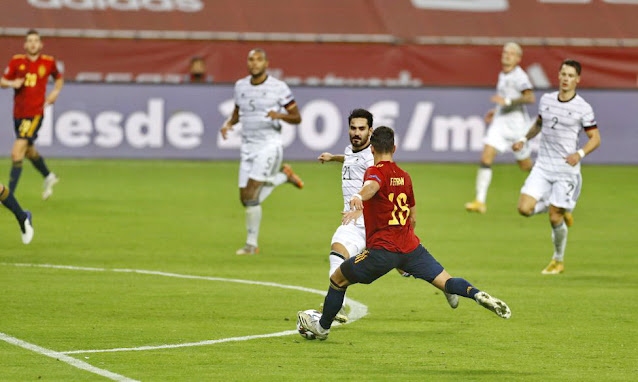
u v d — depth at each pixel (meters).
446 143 83.81
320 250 43.62
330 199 63.53
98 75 97.38
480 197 56.19
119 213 54.47
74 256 40.47
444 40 101.19
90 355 24.03
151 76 97.88
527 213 38.97
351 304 31.73
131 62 98.00
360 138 28.20
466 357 24.66
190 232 48.41
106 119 82.44
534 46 101.75
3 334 26.22
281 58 99.25
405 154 83.50
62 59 97.44
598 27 105.38
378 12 104.31
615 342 26.67
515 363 24.06
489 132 56.28
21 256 40.12
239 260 40.50
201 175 74.38
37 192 62.81
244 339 26.17
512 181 74.88
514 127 55.97
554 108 38.78
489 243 46.72
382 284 35.78
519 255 43.25
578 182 38.94
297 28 101.88
